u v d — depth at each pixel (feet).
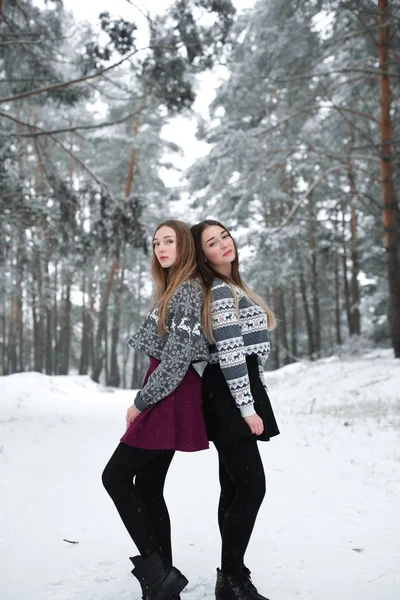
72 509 11.69
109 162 88.99
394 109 56.85
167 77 36.86
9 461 17.08
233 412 7.13
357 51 56.18
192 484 13.79
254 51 58.70
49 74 40.32
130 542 9.58
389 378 43.91
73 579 8.02
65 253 45.65
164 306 7.38
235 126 62.23
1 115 33.88
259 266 66.95
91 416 35.19
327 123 60.23
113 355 98.63
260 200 76.69
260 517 10.76
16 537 9.91
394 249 52.37
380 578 7.73
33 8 40.16
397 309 51.96
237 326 7.26
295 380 55.98
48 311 99.09
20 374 60.90
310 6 52.39
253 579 7.80
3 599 7.38
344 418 28.63
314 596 7.22
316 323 85.30
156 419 6.93
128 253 99.25
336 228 87.92
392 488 12.84
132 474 7.06
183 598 7.28
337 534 9.61
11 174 37.29
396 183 57.72
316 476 14.30
